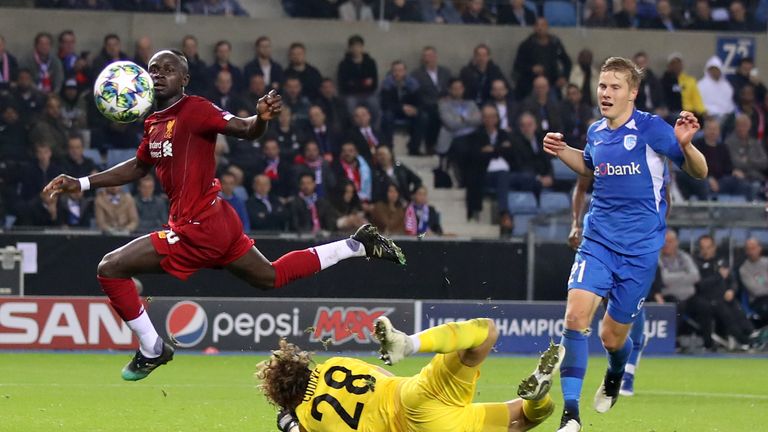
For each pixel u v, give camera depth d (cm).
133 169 1155
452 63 3100
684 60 3209
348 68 2856
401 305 2280
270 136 2609
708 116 2919
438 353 900
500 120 2862
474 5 3105
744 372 2052
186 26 2944
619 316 1157
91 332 2200
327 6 3038
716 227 2470
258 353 2241
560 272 2417
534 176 2808
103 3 2897
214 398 1532
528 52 2959
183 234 1084
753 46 3234
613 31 3173
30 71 2712
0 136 2533
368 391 898
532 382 917
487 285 2388
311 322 2258
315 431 901
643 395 1653
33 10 2847
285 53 3017
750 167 2911
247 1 3003
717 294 2442
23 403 1455
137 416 1345
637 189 1133
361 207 2572
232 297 2314
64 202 2417
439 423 893
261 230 2452
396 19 3077
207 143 1084
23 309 2188
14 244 2239
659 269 2434
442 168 2877
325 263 1134
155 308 2217
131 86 1085
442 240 2369
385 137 2800
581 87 2992
